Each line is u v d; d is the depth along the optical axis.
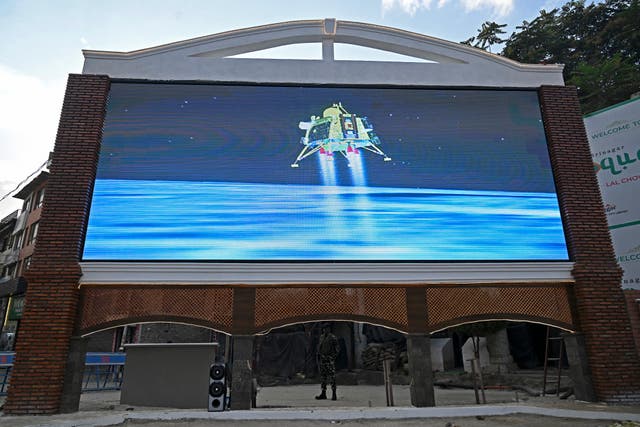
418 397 8.44
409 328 8.87
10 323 29.20
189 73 10.45
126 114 10.02
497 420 7.67
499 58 11.26
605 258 9.63
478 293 9.29
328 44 11.21
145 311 8.66
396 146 10.33
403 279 9.14
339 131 10.35
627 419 7.53
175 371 9.83
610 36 32.84
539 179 10.34
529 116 10.90
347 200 9.77
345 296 9.02
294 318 8.78
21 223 33.38
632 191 12.92
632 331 9.78
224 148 9.95
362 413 7.93
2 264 33.44
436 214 9.79
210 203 9.48
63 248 8.70
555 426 7.07
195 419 7.77
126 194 9.38
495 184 10.17
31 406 7.78
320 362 11.27
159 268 8.79
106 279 8.68
